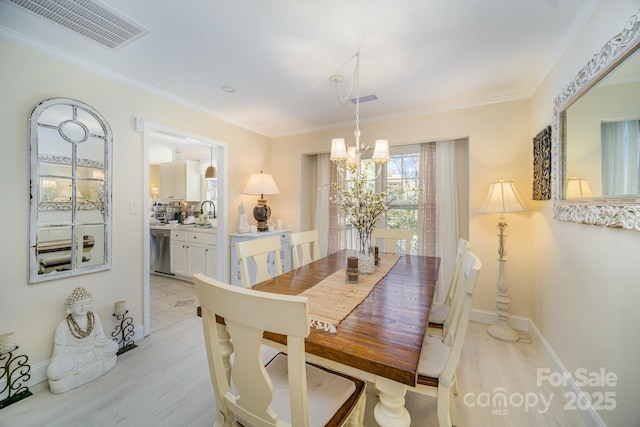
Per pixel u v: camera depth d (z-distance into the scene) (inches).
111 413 61.7
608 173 51.0
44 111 73.0
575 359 65.0
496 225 106.9
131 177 94.0
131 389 69.9
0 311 66.4
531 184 100.9
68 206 78.3
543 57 78.5
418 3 57.4
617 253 49.5
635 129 43.8
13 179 68.2
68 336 73.2
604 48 50.1
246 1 56.8
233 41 71.3
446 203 124.3
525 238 101.9
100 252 85.5
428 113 120.1
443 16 61.4
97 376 74.3
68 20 62.9
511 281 103.7
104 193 86.4
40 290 72.9
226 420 39.4
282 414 38.3
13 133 68.0
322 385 45.0
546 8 59.1
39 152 72.3
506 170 105.0
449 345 55.0
